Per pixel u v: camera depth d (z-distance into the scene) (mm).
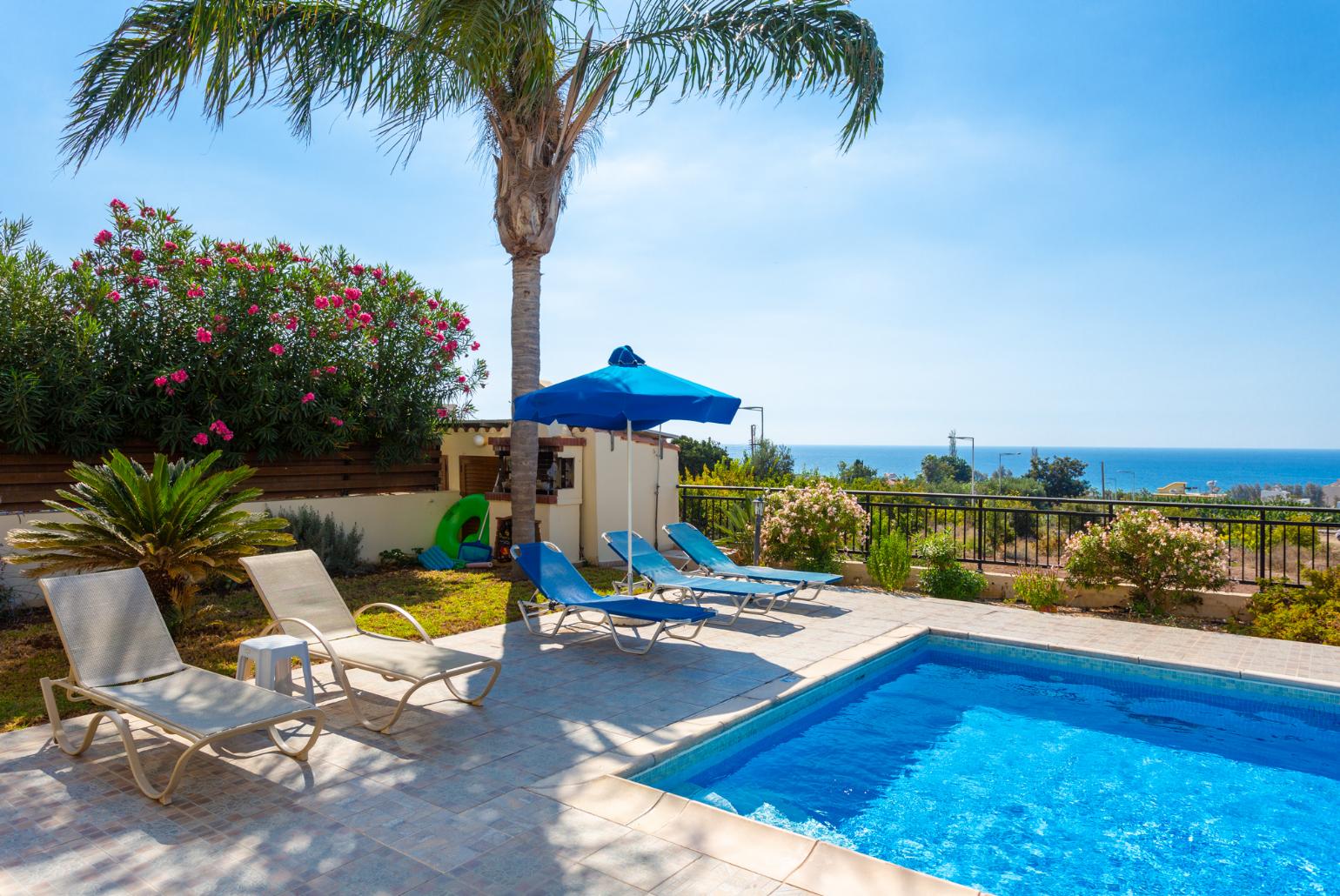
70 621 4227
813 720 5664
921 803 4297
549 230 9469
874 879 2893
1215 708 5953
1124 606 8758
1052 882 3479
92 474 6203
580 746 4395
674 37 8406
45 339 8555
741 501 11992
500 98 8836
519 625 7680
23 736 4531
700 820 3424
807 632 7555
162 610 6684
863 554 11062
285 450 10750
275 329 10242
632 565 8227
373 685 5648
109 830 3324
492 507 11883
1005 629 7762
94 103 7543
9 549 7871
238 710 3752
